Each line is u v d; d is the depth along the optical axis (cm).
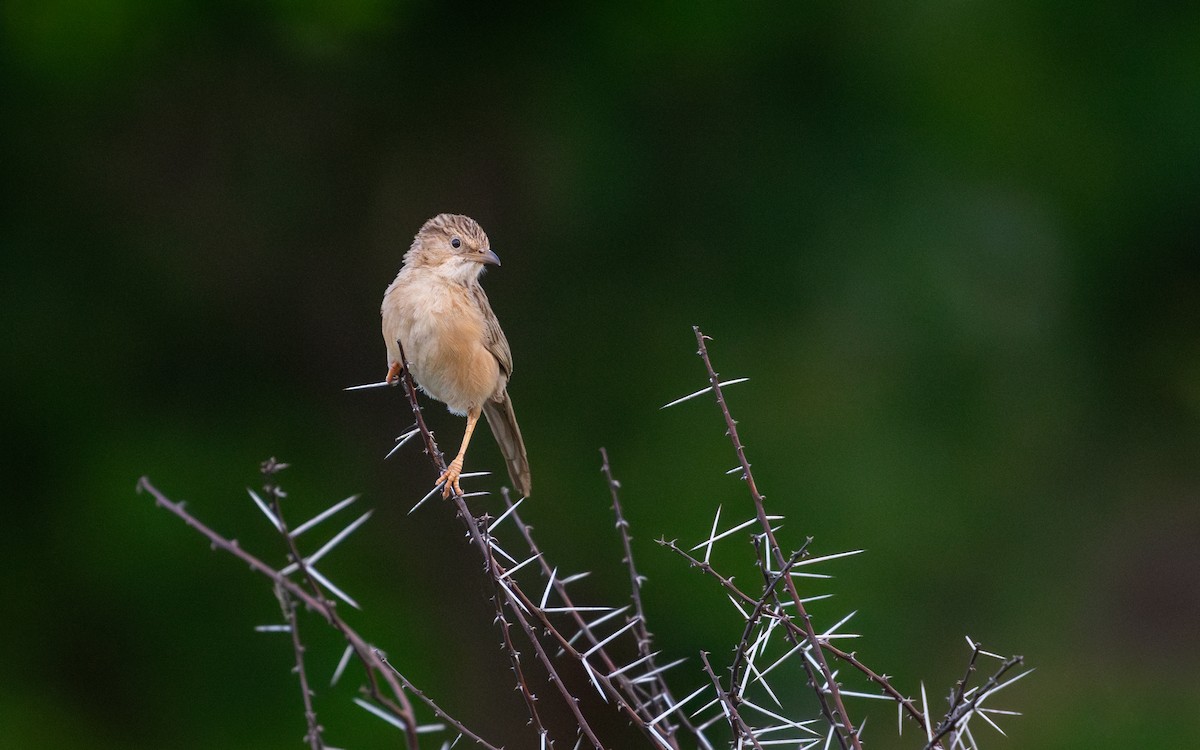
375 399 1530
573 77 1478
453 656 1454
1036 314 1559
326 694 1359
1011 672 1476
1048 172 1552
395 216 1525
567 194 1482
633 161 1485
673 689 1387
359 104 1514
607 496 1463
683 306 1500
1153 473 1639
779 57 1491
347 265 1533
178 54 1447
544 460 1477
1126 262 1617
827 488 1453
